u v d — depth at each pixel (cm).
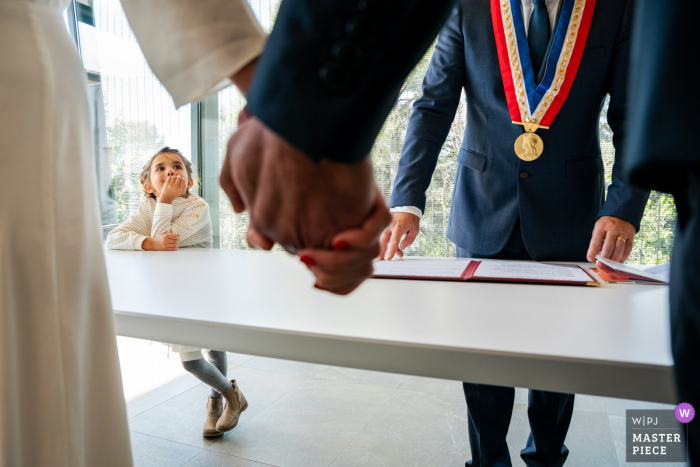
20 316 45
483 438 127
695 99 20
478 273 91
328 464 170
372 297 70
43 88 46
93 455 51
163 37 40
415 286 80
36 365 46
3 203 44
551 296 72
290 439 188
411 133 126
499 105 124
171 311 60
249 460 173
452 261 113
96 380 51
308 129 27
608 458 171
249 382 247
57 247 47
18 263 45
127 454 53
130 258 127
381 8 25
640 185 23
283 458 174
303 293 73
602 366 41
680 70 21
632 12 112
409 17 26
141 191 364
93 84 328
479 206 130
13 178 44
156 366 262
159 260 122
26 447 46
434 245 359
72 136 49
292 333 51
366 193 30
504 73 122
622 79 112
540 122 119
